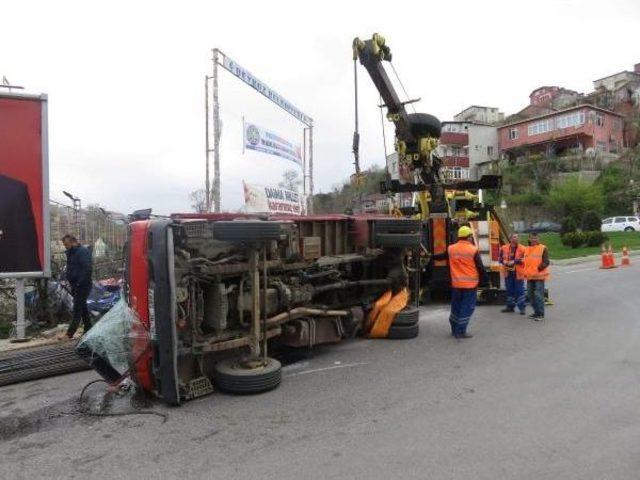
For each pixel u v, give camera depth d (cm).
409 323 816
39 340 827
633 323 915
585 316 994
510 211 4853
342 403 530
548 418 479
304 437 448
